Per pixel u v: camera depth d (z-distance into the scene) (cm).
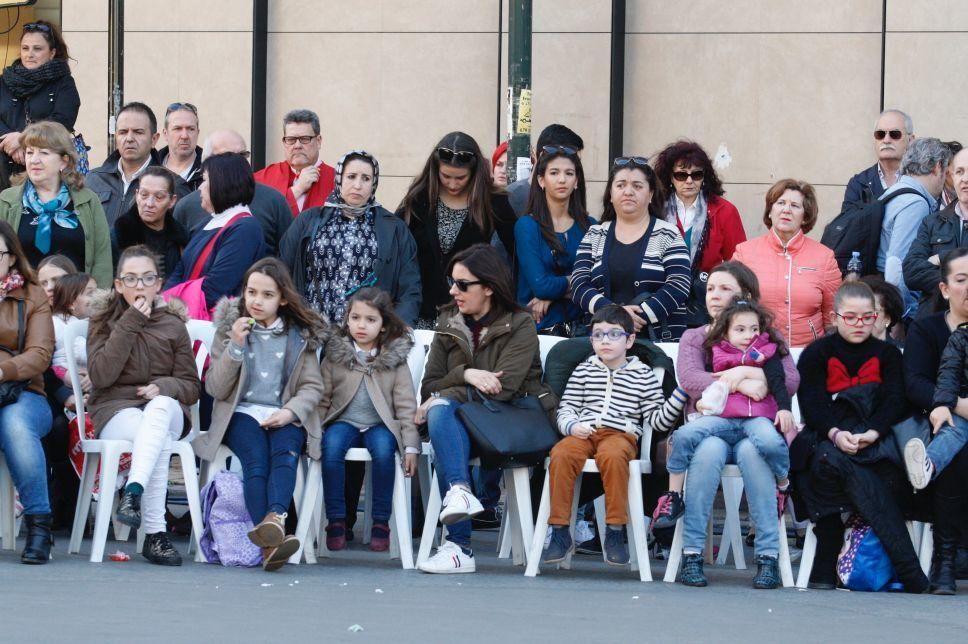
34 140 1112
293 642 637
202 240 1109
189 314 1061
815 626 734
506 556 1020
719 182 1179
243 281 967
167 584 819
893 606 827
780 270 1128
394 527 983
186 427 980
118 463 926
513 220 1131
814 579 912
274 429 930
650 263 1065
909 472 889
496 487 1033
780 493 918
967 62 1488
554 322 1109
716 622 738
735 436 909
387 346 968
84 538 1052
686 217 1166
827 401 926
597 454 909
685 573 896
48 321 941
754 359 918
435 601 782
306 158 1269
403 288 1098
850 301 927
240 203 1117
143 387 937
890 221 1169
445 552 916
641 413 937
